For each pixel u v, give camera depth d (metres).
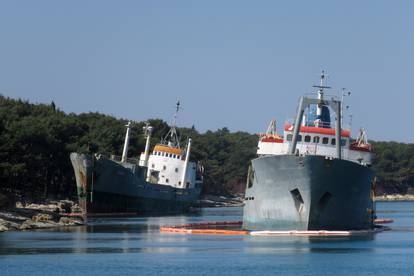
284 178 185.12
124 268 150.50
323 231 188.00
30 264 154.25
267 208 192.25
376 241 186.75
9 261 157.38
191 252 170.38
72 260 159.00
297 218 185.88
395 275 144.50
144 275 143.62
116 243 187.12
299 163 181.00
